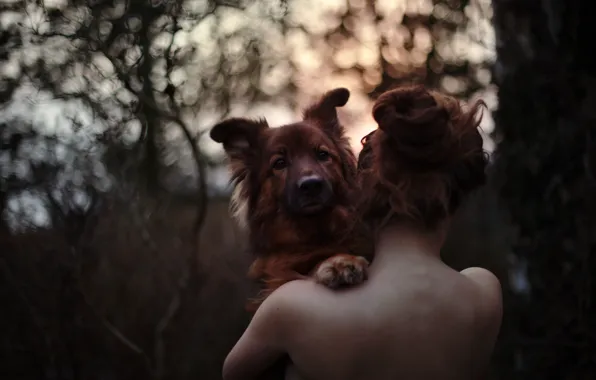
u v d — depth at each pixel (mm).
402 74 7898
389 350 2000
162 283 7637
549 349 5012
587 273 4824
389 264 2139
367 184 2211
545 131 5160
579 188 4883
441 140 2070
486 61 7555
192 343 7664
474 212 8914
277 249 3355
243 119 3809
